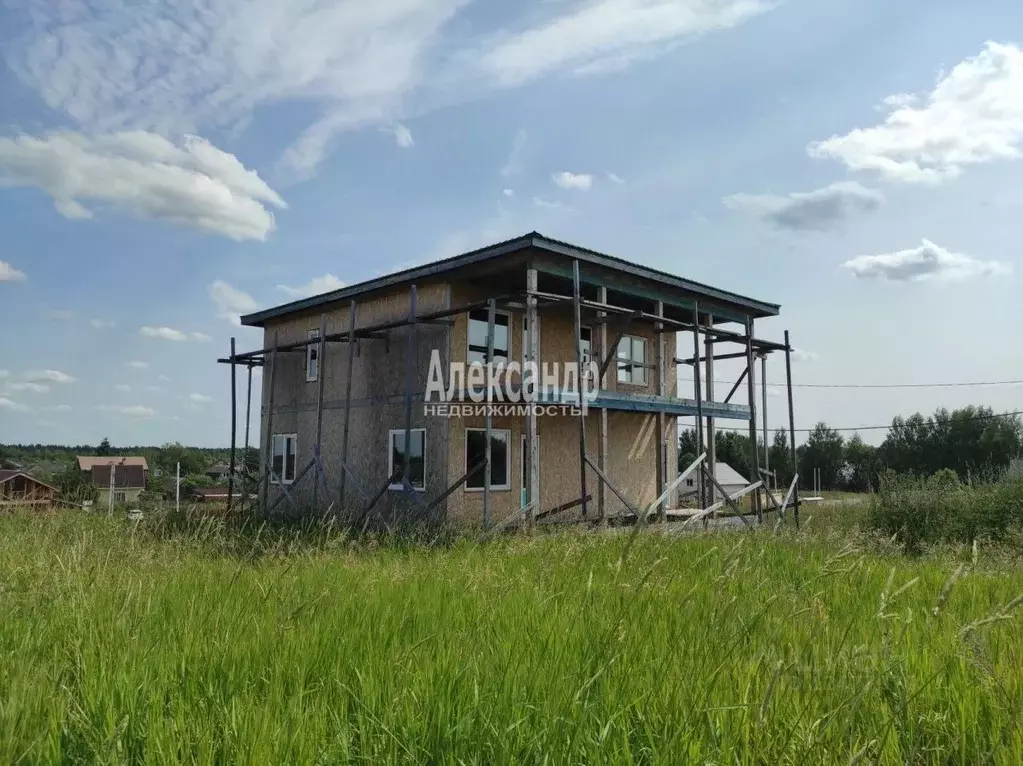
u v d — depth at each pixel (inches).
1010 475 539.8
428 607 173.3
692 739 92.0
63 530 399.2
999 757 91.1
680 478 565.0
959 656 121.5
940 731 102.2
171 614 167.8
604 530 391.2
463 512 594.6
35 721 99.1
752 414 695.1
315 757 89.9
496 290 639.8
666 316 773.3
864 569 245.3
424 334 625.0
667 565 233.5
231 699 107.7
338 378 720.3
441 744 92.8
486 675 114.0
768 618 150.6
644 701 104.5
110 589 193.8
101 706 105.3
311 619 157.2
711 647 125.9
